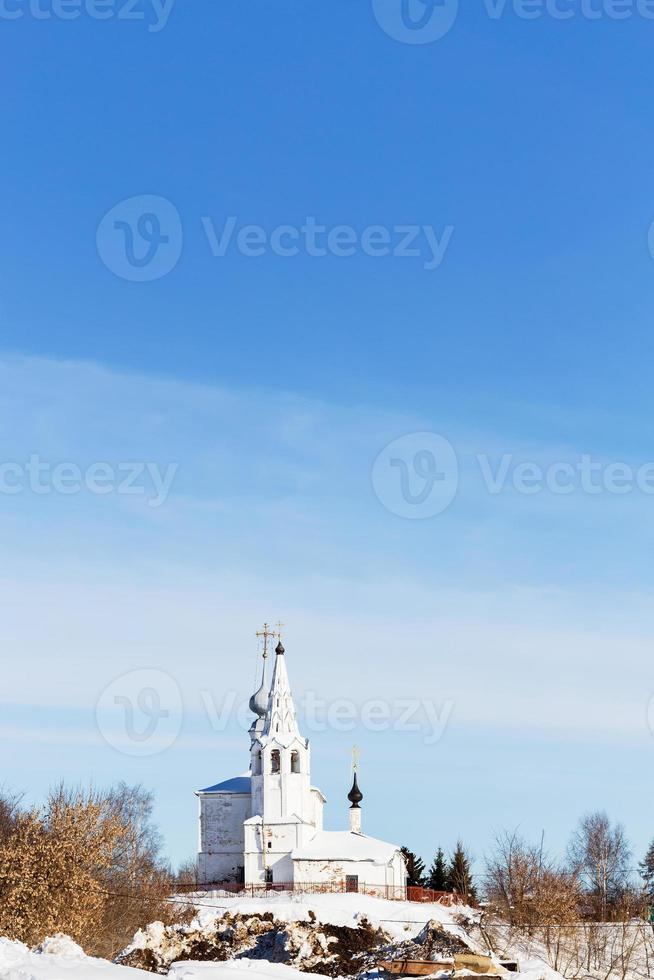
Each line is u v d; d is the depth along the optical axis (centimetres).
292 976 6119
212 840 15288
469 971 5894
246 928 7944
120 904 10012
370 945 7838
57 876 7988
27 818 8275
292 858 14038
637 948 9975
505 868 11300
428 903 12631
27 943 7700
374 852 14038
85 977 5559
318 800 15900
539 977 6088
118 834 8519
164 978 5809
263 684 15938
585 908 12425
